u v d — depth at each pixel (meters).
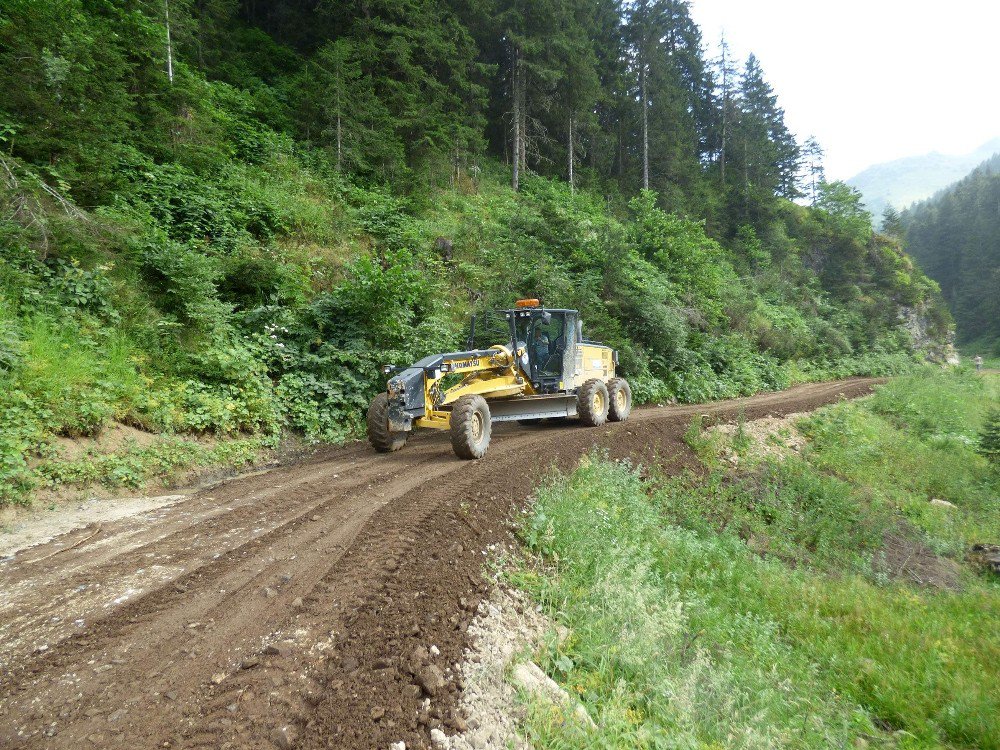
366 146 19.58
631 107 41.75
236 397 8.77
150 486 6.55
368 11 24.03
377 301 10.85
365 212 16.56
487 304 14.95
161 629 3.33
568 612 4.39
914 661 5.38
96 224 8.91
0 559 4.39
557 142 35.62
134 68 12.99
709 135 56.41
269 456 8.25
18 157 9.05
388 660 3.03
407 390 7.88
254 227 13.45
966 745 4.45
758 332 26.97
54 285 8.08
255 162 16.73
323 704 2.67
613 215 33.31
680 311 20.45
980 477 14.42
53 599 3.70
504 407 9.21
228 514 5.43
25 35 9.59
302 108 19.56
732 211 47.44
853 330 40.34
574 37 32.94
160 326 8.86
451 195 22.78
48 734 2.42
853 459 13.61
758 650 5.03
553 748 2.96
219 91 17.69
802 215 54.47
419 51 25.44
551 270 17.06
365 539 4.66
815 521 9.77
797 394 21.11
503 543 5.05
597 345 12.03
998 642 5.92
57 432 6.45
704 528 8.17
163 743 2.38
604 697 3.55
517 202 25.67
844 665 5.29
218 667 2.96
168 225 11.41
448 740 2.64
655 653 4.05
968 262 102.00
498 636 3.66
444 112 26.44
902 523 10.51
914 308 54.06
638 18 41.44
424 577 3.98
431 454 8.19
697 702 3.76
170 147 13.34
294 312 10.84
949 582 8.37
